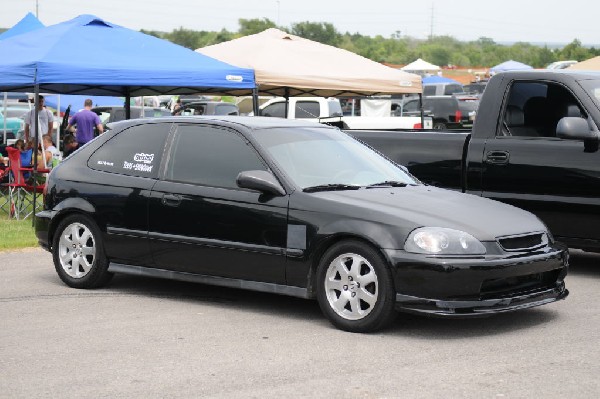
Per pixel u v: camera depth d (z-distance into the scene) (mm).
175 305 7750
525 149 9195
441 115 37125
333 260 6840
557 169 8984
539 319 7246
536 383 5441
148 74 13945
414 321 7148
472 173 9477
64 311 7492
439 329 6875
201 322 7109
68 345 6375
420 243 6520
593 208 8812
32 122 18562
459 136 9617
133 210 7930
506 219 7020
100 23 15320
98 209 8156
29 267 9695
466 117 37562
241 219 7289
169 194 7719
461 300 6492
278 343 6441
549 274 7148
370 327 6691
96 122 20000
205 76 14500
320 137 7953
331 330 6844
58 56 13625
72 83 13414
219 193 7449
